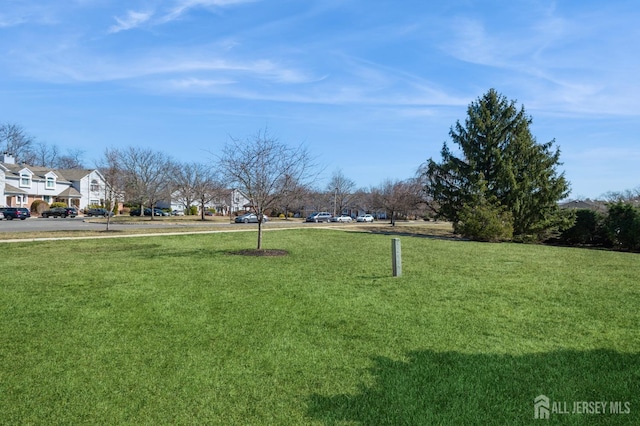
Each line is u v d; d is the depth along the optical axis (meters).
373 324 5.95
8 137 69.44
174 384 4.10
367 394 3.88
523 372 4.32
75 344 5.13
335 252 14.77
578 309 6.78
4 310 6.54
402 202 45.09
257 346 5.09
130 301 7.13
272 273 10.02
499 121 27.66
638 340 5.28
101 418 3.51
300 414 3.55
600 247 24.89
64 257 12.58
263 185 14.76
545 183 25.78
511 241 25.86
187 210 66.38
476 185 26.39
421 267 11.29
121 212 64.69
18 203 55.34
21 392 3.94
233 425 3.40
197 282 8.79
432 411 3.58
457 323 5.99
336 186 78.00
